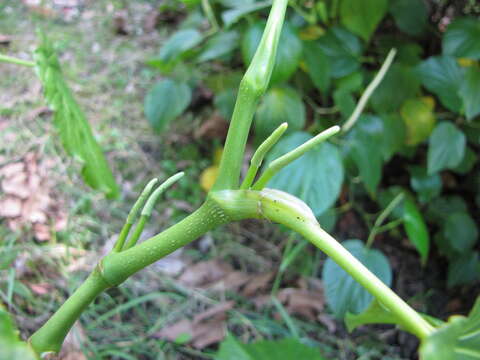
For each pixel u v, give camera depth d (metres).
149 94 0.58
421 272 0.57
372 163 0.50
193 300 0.47
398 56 0.57
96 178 0.34
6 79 0.65
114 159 0.59
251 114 0.16
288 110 0.51
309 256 0.54
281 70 0.47
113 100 0.67
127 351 0.40
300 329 0.47
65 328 0.19
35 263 0.45
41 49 0.31
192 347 0.42
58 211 0.51
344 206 0.57
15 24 0.76
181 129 0.65
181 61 0.63
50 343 0.19
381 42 0.58
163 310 0.45
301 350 0.21
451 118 0.57
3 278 0.41
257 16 0.56
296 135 0.46
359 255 0.45
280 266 0.52
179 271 0.50
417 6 0.55
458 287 0.55
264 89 0.16
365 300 0.42
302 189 0.43
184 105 0.57
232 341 0.22
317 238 0.15
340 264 0.15
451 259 0.54
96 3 0.86
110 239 0.50
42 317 0.40
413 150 0.56
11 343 0.10
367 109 0.55
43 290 0.43
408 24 0.55
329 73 0.51
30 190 0.51
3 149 0.55
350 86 0.52
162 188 0.19
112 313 0.42
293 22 0.56
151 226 0.53
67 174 0.54
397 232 0.58
